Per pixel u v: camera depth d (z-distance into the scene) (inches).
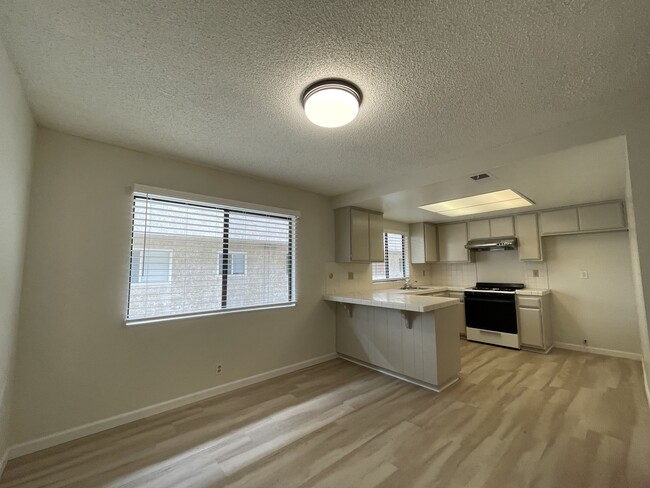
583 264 158.7
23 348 74.6
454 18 45.8
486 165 96.8
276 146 92.9
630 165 71.5
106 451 74.9
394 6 43.6
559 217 158.4
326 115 65.4
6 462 69.2
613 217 141.9
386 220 200.1
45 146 80.0
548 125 80.7
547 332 158.6
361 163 108.3
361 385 115.9
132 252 93.7
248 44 50.7
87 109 71.3
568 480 62.9
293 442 78.3
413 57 54.2
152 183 97.8
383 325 130.3
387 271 200.1
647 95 67.3
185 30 47.6
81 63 55.3
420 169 115.0
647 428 81.4
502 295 167.5
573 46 51.9
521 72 58.8
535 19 46.2
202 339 106.0
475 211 168.6
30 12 44.0
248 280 121.1
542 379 118.8
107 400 86.1
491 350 160.1
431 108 71.6
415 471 66.6
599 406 94.7
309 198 145.7
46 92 64.4
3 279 59.0
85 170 86.0
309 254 143.7
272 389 112.7
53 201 80.6
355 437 80.1
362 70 57.7
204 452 74.4
